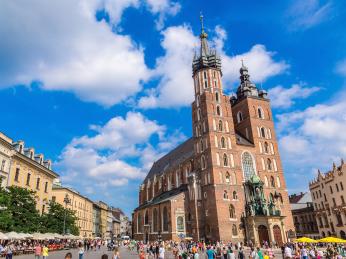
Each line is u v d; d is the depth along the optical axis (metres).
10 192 52.69
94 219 144.00
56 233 67.06
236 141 88.38
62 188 100.81
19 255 53.12
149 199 131.38
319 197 103.94
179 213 87.31
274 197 85.62
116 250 21.47
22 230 51.19
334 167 95.50
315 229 108.75
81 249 38.16
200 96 92.94
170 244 75.88
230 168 83.00
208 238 78.56
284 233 76.31
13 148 60.75
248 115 94.00
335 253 41.84
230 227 76.50
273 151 92.06
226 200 78.88
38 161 75.50
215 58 97.56
